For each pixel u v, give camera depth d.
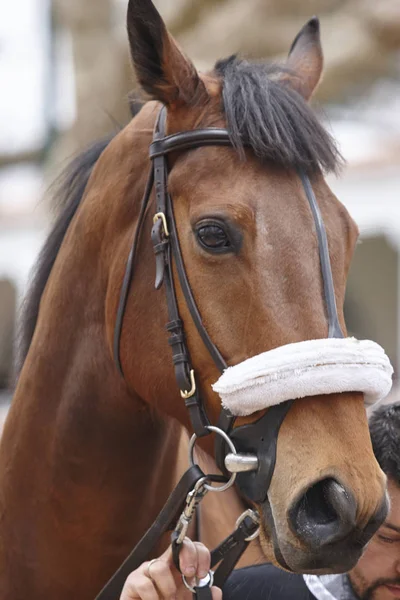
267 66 3.18
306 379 2.51
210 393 2.78
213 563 2.90
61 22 10.55
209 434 2.80
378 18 9.63
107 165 3.25
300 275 2.64
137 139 3.16
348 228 2.86
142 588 2.76
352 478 2.43
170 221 2.88
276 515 2.53
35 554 3.32
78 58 10.12
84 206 3.30
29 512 3.33
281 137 2.74
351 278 11.52
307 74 3.29
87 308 3.25
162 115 3.08
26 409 3.36
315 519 2.50
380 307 11.47
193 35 10.00
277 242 2.67
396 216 10.32
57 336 3.31
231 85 2.91
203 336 2.74
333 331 2.61
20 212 12.18
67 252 3.34
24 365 3.48
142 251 3.01
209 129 2.87
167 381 2.91
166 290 2.87
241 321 2.68
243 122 2.81
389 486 2.85
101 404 3.20
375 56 9.77
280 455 2.56
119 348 3.05
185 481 2.84
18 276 12.16
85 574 3.29
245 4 9.62
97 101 9.88
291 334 2.59
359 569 2.91
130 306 3.02
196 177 2.83
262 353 2.59
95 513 3.24
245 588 3.08
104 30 10.21
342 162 2.90
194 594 2.82
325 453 2.48
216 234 2.71
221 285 2.71
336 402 2.55
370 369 2.56
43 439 3.30
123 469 3.22
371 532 2.49
